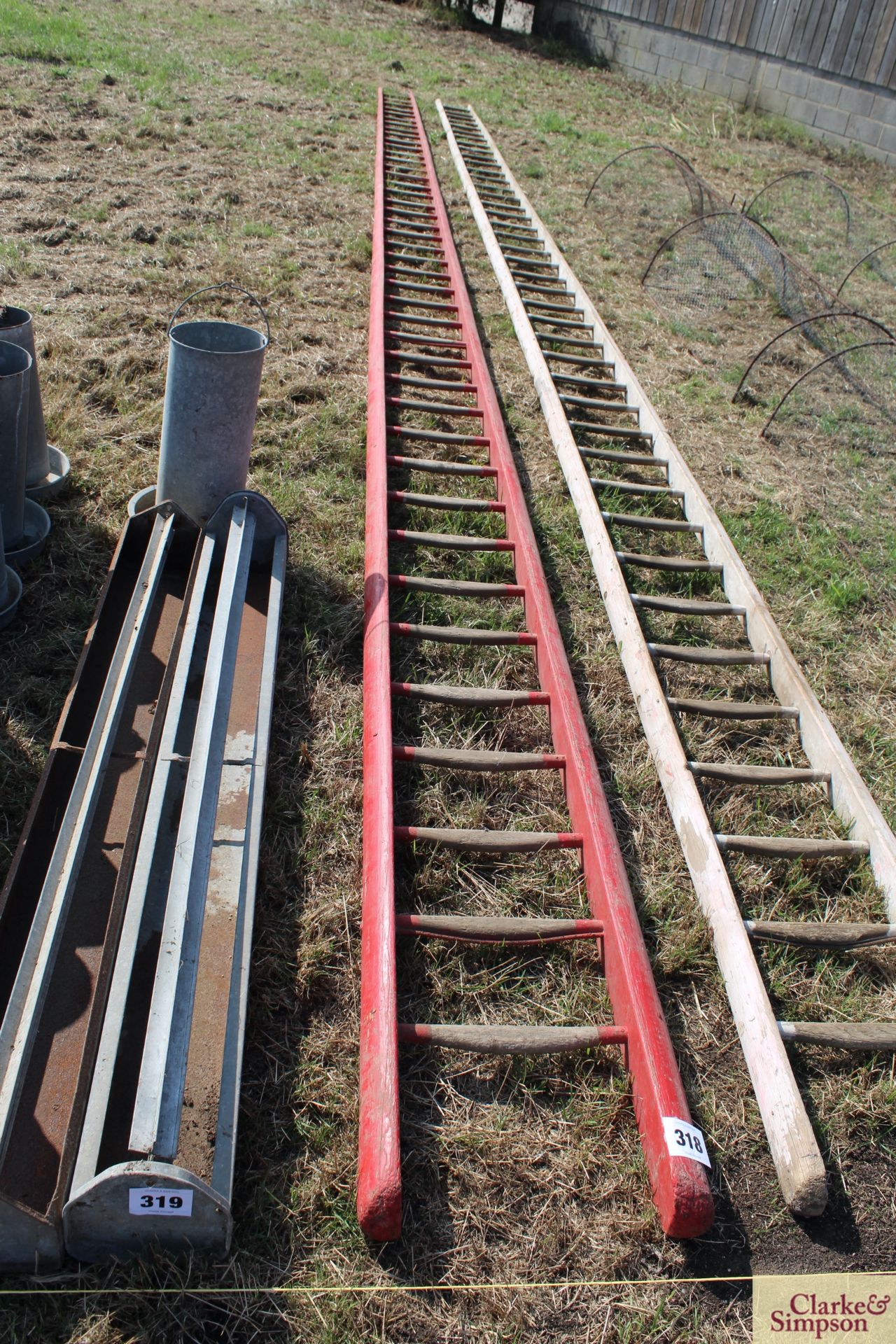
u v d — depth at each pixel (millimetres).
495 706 3740
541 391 6133
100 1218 2066
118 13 13359
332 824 3256
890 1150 2715
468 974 2932
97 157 8516
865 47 13727
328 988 2805
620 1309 2277
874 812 3523
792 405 6820
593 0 16875
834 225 10953
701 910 3230
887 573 5191
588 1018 2881
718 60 15445
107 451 4738
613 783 3660
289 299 6680
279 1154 2426
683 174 9859
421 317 6645
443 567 4578
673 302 8172
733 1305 2330
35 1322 2059
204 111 10242
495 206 9398
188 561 4133
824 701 4262
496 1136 2547
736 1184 2561
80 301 6047
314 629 3986
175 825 2941
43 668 3564
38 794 2887
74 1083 2371
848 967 3197
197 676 3580
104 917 2760
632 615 4270
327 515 4652
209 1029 2516
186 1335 2084
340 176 9141
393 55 14617
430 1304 2219
